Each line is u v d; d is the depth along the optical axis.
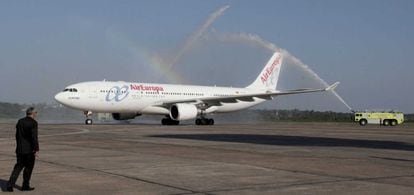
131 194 10.08
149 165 14.95
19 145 10.53
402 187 10.91
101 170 13.74
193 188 10.80
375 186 11.05
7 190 10.50
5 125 48.75
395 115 67.19
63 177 12.39
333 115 111.75
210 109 53.66
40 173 13.10
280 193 10.19
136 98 48.81
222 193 10.20
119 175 12.78
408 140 27.98
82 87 46.84
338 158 17.20
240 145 23.09
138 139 27.08
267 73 62.09
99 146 22.17
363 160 16.55
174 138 28.06
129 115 52.59
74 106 46.59
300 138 29.19
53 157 17.22
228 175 12.81
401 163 15.66
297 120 107.62
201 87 55.06
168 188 10.80
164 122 52.94
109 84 48.28
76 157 17.25
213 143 24.30
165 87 51.59
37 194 10.13
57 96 46.38
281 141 26.27
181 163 15.48
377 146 23.09
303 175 12.81
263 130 40.38
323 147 22.30
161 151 19.75
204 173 13.20
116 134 32.03
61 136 29.67
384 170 13.85
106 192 10.30
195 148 21.27
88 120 50.47
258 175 12.81
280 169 14.03
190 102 49.78
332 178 12.29
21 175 12.72
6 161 15.98
